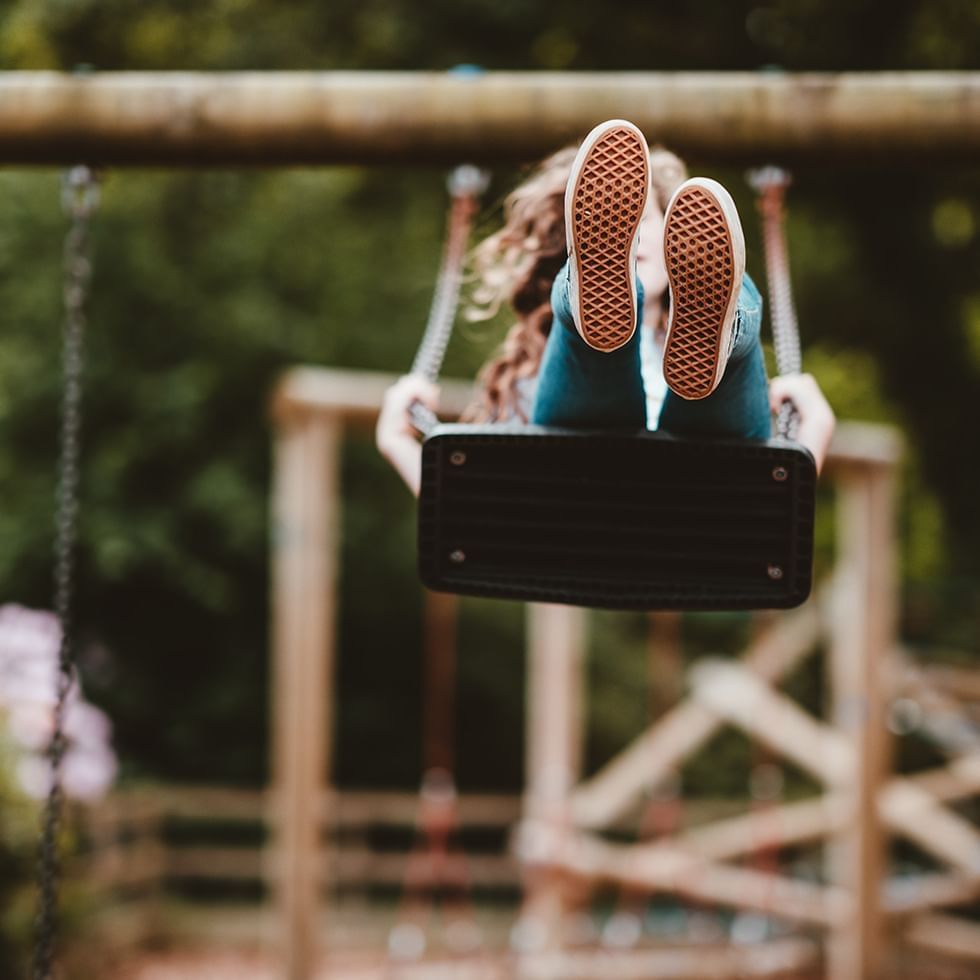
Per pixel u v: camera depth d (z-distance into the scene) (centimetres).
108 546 1130
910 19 1329
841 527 1683
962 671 1019
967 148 365
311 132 373
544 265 310
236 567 1245
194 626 1281
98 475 1161
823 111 365
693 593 253
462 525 255
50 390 1147
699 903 989
